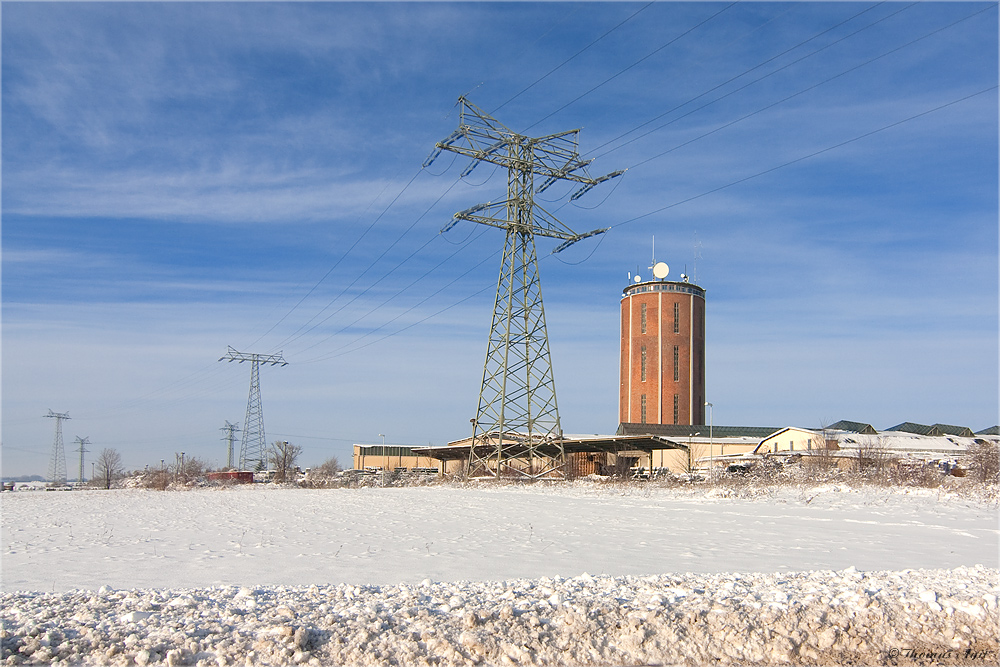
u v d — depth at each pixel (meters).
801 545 19.84
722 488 45.84
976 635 9.96
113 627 9.19
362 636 8.96
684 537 21.92
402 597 10.84
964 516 27.77
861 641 9.66
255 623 9.42
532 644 9.05
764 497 39.41
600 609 9.95
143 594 11.47
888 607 10.41
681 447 75.56
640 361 166.12
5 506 46.72
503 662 8.72
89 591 11.98
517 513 32.25
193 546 20.42
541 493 51.09
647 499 42.03
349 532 24.12
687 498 41.97
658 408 162.25
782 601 10.47
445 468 101.06
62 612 9.93
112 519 32.50
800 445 90.50
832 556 17.66
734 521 27.19
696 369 165.62
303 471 145.12
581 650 9.07
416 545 20.14
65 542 22.06
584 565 16.20
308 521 29.17
